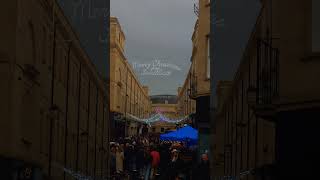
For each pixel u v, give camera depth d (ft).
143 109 323.98
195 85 151.64
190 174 118.32
